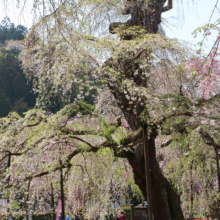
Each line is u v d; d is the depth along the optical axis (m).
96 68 6.76
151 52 7.11
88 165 8.05
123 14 7.98
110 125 8.39
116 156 8.05
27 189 6.93
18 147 7.34
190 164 8.70
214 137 7.14
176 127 7.66
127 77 7.31
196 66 4.70
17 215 6.82
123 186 9.39
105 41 7.00
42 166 6.98
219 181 7.41
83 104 7.53
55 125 7.05
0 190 6.74
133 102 7.12
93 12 7.28
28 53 5.96
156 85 7.74
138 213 11.66
